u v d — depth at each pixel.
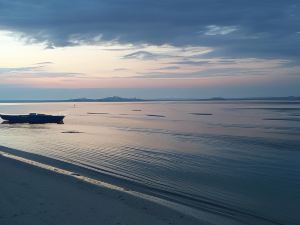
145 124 64.88
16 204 12.93
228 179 19.97
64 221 11.25
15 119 65.75
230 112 111.81
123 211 12.56
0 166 20.58
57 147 33.22
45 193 14.65
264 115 90.88
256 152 30.20
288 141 37.66
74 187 15.88
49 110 150.25
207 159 26.66
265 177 20.59
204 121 71.25
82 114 110.81
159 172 21.70
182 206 14.71
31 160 25.44
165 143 36.56
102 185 17.53
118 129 54.44
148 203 13.72
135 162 25.20
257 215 13.97
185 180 19.62
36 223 10.95
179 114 104.88
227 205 15.12
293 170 22.58
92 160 25.88
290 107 153.25
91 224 11.09
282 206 15.11
